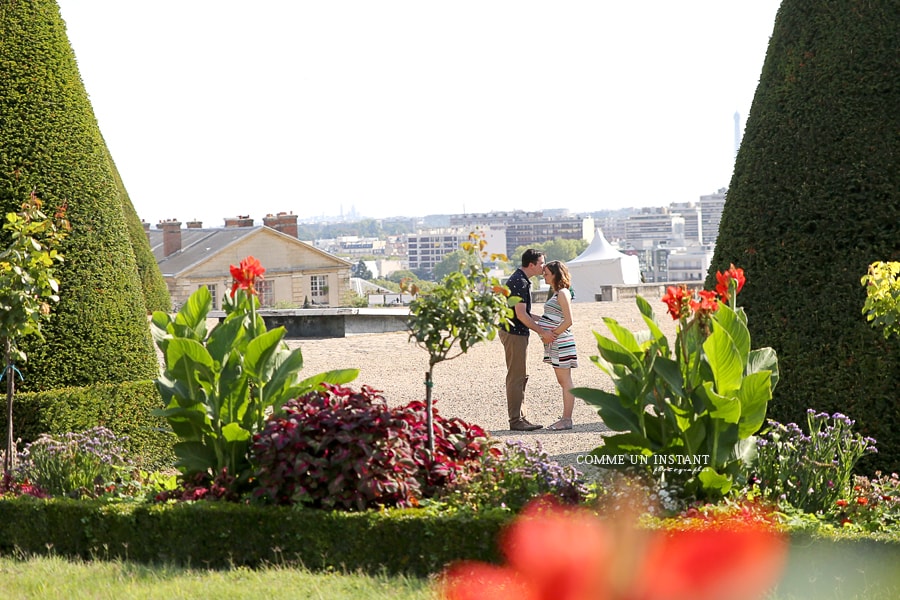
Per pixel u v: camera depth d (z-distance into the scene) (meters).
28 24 9.20
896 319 6.35
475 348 17.41
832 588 4.75
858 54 7.75
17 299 7.12
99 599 4.92
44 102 9.13
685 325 6.02
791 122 8.01
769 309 7.93
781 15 8.25
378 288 64.19
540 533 1.06
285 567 5.64
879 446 7.36
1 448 8.12
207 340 6.63
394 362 16.09
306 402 6.29
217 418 6.51
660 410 6.15
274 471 6.01
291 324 21.28
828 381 7.61
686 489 5.90
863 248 7.58
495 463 6.20
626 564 1.03
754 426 5.97
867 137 7.65
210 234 51.44
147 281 19.23
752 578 1.04
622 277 36.00
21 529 6.41
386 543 5.61
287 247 50.66
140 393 8.86
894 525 5.74
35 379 8.72
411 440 6.28
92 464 6.90
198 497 6.36
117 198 9.62
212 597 4.89
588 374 14.10
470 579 1.28
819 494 5.87
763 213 8.05
